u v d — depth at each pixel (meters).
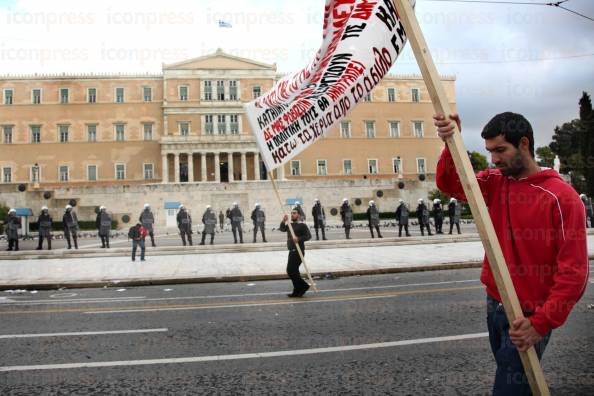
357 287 11.25
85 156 69.31
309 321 7.43
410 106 77.19
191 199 58.19
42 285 12.85
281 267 15.44
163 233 44.41
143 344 6.26
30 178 68.12
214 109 71.06
